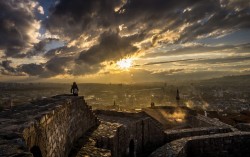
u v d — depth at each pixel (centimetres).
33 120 756
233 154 1889
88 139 1362
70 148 1188
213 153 1842
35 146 738
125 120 2138
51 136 884
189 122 3297
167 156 1431
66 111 1162
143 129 2155
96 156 1098
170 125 2948
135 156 1986
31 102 1220
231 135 1898
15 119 774
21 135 613
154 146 2222
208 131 2252
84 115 1524
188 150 1778
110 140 1396
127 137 1812
